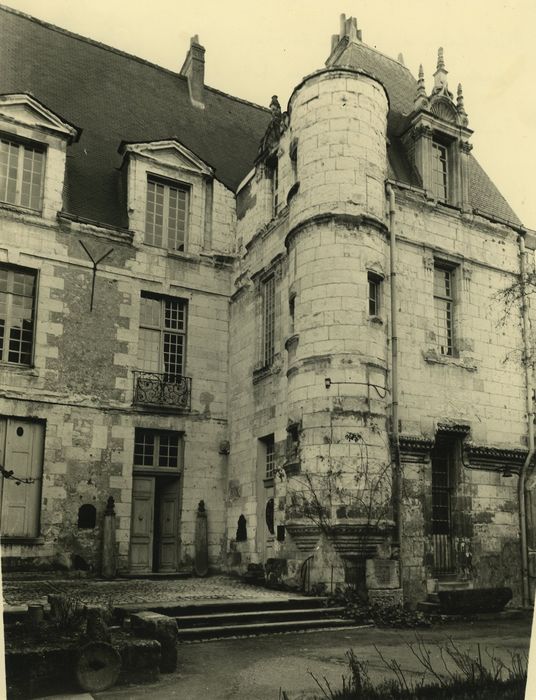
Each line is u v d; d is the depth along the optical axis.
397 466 13.22
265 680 7.05
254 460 15.71
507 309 15.99
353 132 13.95
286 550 13.16
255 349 16.28
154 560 16.42
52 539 14.70
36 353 15.23
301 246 13.83
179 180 17.86
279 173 16.39
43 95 17.80
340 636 9.87
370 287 13.76
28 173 16.05
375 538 12.25
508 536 14.83
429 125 15.84
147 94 19.97
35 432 15.11
